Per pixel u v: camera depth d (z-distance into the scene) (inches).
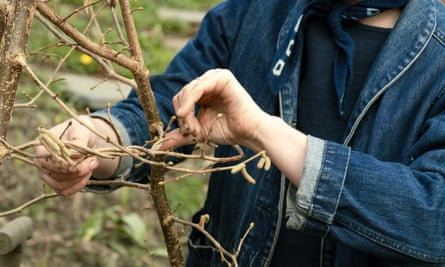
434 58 59.9
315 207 51.8
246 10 69.8
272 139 52.0
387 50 60.9
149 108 51.1
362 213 51.9
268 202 64.7
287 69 63.6
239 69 67.5
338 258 61.5
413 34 60.5
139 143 60.8
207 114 53.4
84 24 217.6
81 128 54.6
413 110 59.6
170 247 55.4
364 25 64.0
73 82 185.0
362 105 60.6
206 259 70.2
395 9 63.8
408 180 52.9
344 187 51.9
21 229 73.1
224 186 68.2
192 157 46.3
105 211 140.9
